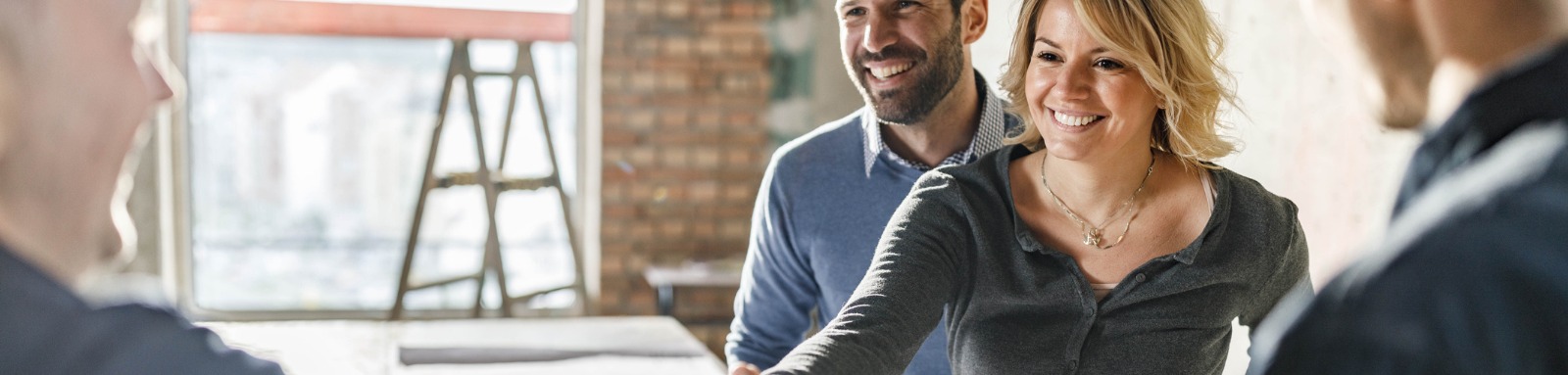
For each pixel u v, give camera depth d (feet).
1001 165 4.87
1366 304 1.83
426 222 19.22
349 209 19.17
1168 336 4.58
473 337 8.95
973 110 6.09
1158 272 4.57
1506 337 1.71
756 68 18.19
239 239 18.85
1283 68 8.04
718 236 18.38
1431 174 1.99
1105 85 4.40
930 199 4.82
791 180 6.21
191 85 18.45
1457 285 1.74
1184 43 4.45
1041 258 4.68
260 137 18.88
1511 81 1.89
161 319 1.87
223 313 18.54
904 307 4.46
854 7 5.82
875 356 4.27
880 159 6.00
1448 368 1.73
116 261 2.15
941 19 5.70
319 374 7.70
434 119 17.48
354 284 19.13
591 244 18.67
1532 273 1.72
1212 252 4.60
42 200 1.91
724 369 8.10
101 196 2.00
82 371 1.73
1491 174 1.83
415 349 8.49
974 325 4.76
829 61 17.84
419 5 19.11
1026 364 4.64
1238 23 8.59
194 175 18.58
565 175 19.11
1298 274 4.95
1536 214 1.73
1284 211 4.86
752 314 6.53
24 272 1.75
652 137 18.15
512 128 18.93
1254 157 8.43
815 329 11.44
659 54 18.03
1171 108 4.45
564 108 19.04
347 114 19.11
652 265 17.92
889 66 5.72
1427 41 2.05
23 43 1.84
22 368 1.70
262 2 18.74
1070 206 4.73
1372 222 7.09
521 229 19.21
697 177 18.29
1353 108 7.23
